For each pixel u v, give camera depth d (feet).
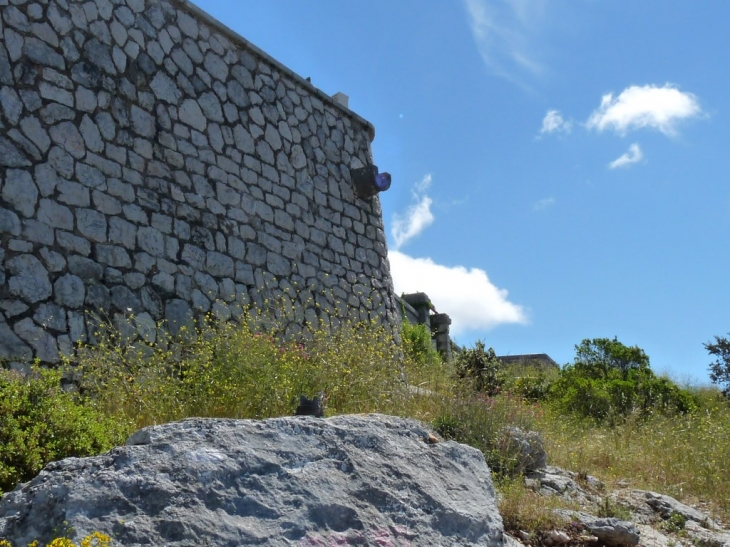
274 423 12.04
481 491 12.97
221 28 33.17
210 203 30.35
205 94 31.60
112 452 10.75
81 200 24.95
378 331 36.65
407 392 30.48
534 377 51.16
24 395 15.31
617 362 51.39
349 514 10.99
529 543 16.53
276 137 35.27
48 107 24.66
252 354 23.34
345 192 39.55
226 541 9.79
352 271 38.37
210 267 29.50
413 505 11.73
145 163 27.84
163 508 9.90
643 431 34.76
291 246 34.40
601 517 19.11
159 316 26.68
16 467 13.94
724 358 57.98
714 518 22.15
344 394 25.68
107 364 23.25
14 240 22.56
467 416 24.95
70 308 23.61
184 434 11.27
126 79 27.91
